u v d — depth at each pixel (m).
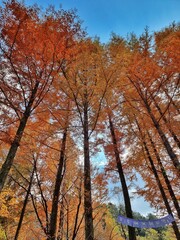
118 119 9.73
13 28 5.65
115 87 7.66
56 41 5.81
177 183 9.30
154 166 9.49
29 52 5.86
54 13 5.89
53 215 4.67
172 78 8.45
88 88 7.07
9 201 9.07
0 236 7.94
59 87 6.73
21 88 5.81
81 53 6.72
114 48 8.40
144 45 8.44
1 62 5.84
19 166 7.69
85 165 5.79
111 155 9.10
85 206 5.17
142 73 7.63
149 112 8.09
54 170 6.38
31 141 6.45
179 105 9.73
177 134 9.20
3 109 5.85
